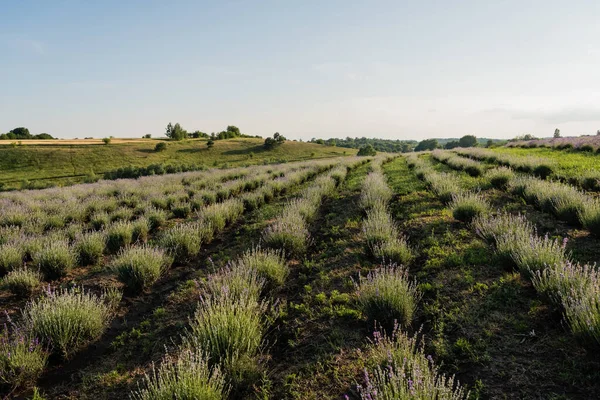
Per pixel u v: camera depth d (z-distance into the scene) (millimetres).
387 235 7777
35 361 4629
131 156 89562
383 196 12758
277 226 9195
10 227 12219
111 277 8070
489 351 4055
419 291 5672
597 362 3574
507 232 6520
